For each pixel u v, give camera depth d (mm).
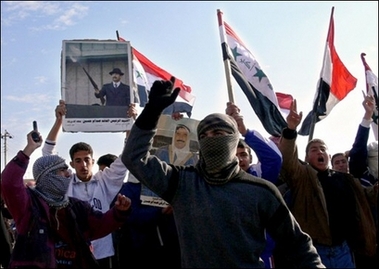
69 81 5176
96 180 5188
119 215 3992
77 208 4004
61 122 5066
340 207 5383
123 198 4016
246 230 3275
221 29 6363
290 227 3420
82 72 5219
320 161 5555
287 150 4609
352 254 5500
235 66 6527
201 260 3234
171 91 3359
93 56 5281
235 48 6645
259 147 4535
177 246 4871
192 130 4758
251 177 3436
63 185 3869
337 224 5305
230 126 3408
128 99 5242
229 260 3199
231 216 3236
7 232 4445
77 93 5172
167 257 4875
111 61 5305
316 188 5262
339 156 6547
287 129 4523
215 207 3258
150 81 7289
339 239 5289
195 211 3281
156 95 3320
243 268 3205
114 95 5234
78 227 3857
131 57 5340
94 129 5117
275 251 5012
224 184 3340
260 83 6621
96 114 5148
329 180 5535
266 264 4723
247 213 3268
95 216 4043
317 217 5211
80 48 5277
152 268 4879
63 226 3830
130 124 5172
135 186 4977
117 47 5348
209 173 3355
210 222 3236
